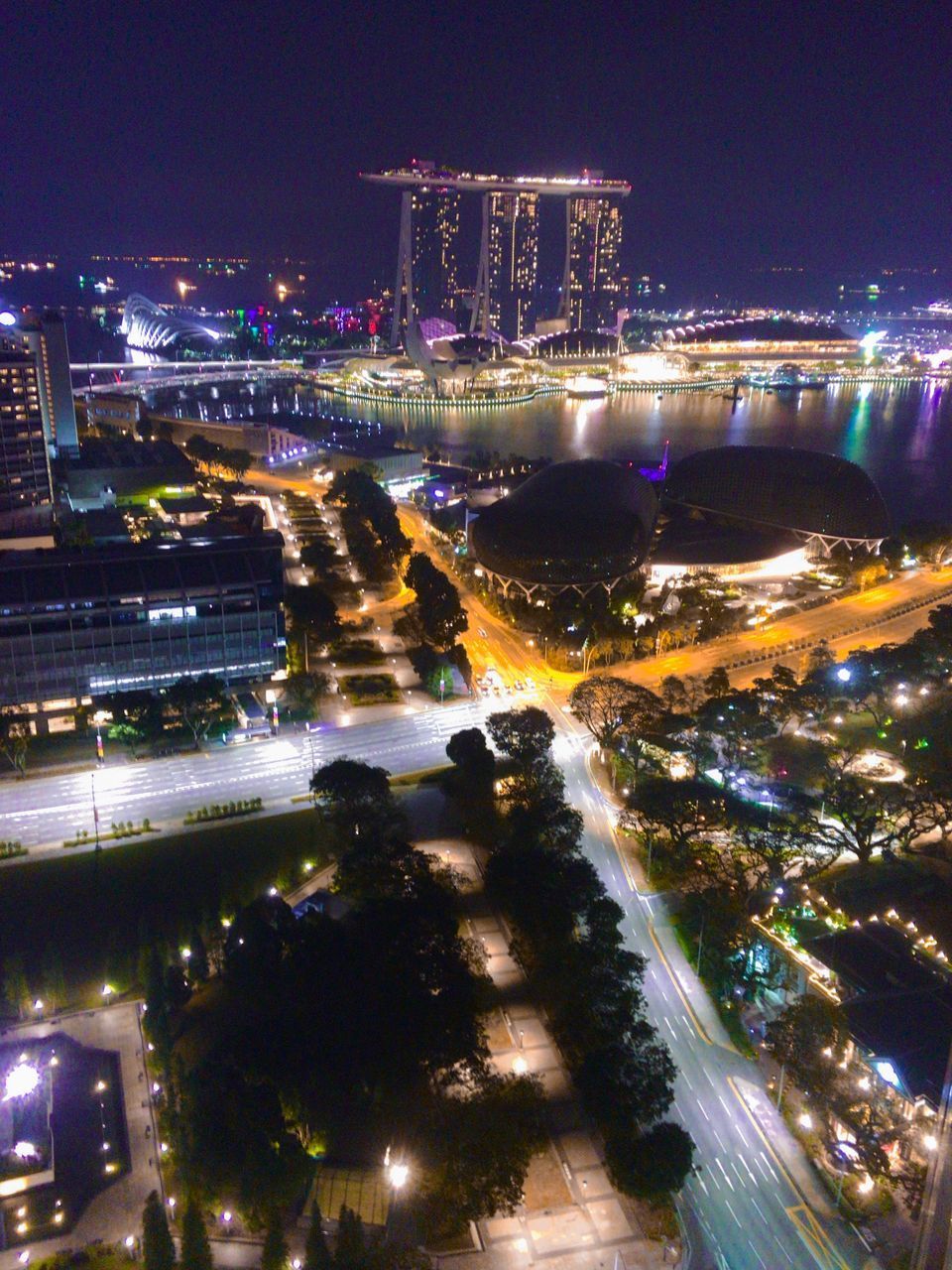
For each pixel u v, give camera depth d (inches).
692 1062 5880.9
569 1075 5777.6
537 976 6225.4
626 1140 4837.6
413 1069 5216.5
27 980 6432.1
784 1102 5585.6
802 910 6939.0
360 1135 5172.2
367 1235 4645.7
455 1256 4660.4
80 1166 5123.0
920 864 7716.5
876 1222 4813.0
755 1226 4832.7
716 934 6673.2
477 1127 4992.6
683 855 7691.9
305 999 5728.3
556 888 6560.0
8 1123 5226.4
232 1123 4813.0
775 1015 6309.1
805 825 7672.2
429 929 6107.3
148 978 6186.0
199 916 7022.6
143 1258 4434.1
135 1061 5836.6
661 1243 4734.3
